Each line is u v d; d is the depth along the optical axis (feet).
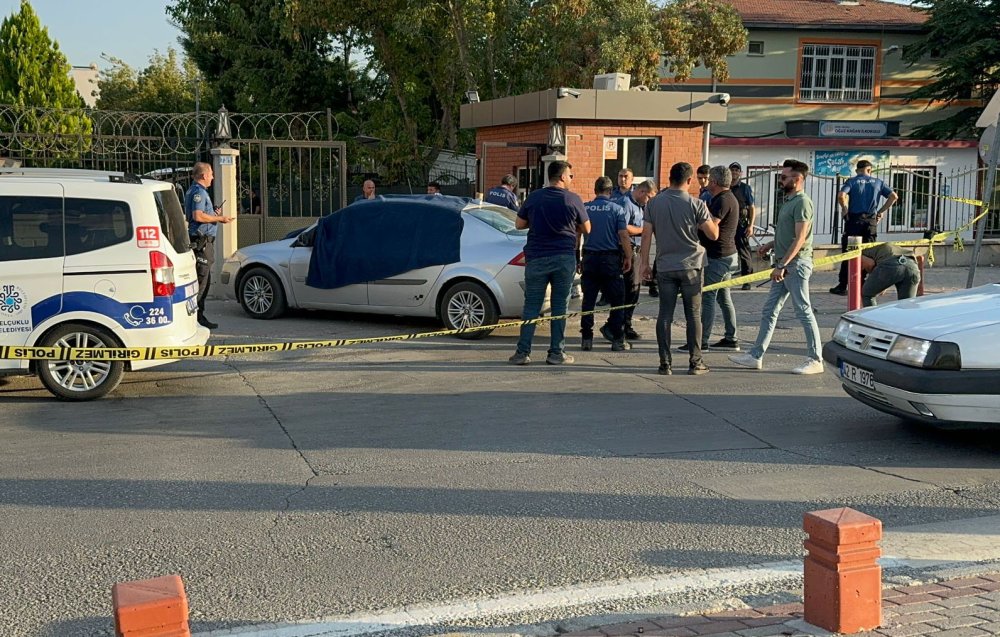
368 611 14.65
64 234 27.78
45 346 27.84
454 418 26.43
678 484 20.80
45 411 27.48
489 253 38.29
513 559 16.70
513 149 66.23
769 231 83.87
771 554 16.94
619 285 35.68
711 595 15.14
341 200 56.54
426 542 17.51
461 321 38.50
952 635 13.12
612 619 14.19
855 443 24.04
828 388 30.09
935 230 91.50
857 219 50.01
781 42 113.29
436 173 99.55
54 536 17.92
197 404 28.19
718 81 102.42
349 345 37.06
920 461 22.56
